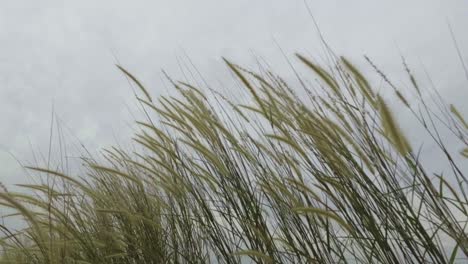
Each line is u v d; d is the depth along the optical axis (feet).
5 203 3.71
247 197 4.66
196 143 4.99
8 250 5.14
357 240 3.77
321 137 3.98
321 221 4.08
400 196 3.72
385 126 3.70
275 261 4.12
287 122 4.53
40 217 5.10
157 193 6.95
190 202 5.73
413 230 3.54
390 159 3.97
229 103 5.16
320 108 4.44
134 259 6.20
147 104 5.66
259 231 4.22
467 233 3.49
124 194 7.26
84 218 6.61
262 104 4.44
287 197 4.53
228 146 5.22
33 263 5.34
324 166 4.32
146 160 6.77
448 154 3.63
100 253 6.05
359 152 3.98
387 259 3.61
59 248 4.50
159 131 5.69
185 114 5.27
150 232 6.24
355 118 4.13
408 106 3.99
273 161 4.77
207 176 5.31
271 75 4.76
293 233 4.37
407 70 4.11
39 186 5.21
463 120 3.92
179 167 5.74
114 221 6.79
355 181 4.00
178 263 5.88
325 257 4.05
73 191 6.45
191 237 6.03
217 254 5.36
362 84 4.07
